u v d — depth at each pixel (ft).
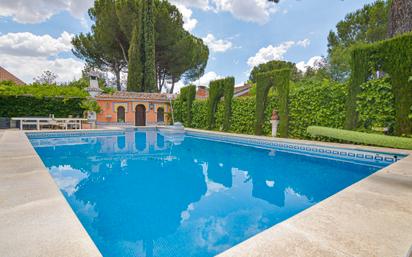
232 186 15.28
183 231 9.11
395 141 20.40
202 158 24.95
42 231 5.88
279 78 35.19
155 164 21.79
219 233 9.00
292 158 25.12
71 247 5.20
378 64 24.34
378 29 56.90
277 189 14.67
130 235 8.82
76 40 91.61
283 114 34.55
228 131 45.57
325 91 29.73
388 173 12.44
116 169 19.63
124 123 68.44
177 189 14.46
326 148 25.00
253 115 40.78
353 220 6.65
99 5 87.51
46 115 55.62
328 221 6.59
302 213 7.20
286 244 5.37
